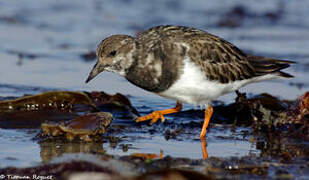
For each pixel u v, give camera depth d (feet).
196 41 35.47
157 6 77.10
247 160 30.25
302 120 36.40
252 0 78.38
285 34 66.08
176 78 34.55
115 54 34.17
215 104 44.45
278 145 33.83
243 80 38.06
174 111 39.01
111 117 35.32
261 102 40.75
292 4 76.43
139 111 42.39
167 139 35.24
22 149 32.04
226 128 38.32
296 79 51.65
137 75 34.96
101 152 31.71
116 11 74.69
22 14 73.15
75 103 41.06
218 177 27.50
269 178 27.43
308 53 57.77
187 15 72.28
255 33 66.33
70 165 27.63
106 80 51.26
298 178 27.40
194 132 37.19
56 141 33.83
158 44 34.55
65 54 58.90
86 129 34.04
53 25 69.26
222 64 36.35
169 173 24.82
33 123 37.76
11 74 51.03
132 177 24.62
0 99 42.32
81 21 70.74
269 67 38.81
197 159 30.50
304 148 33.09
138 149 32.65
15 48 60.13
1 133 35.24
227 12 73.20
